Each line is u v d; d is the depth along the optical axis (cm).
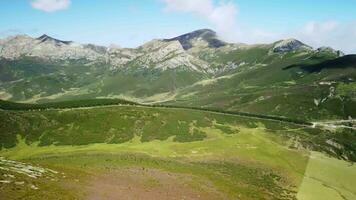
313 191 10350
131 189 7106
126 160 10925
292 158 13738
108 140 14488
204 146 14000
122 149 13212
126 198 6406
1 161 6938
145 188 7419
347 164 14538
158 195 7025
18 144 14225
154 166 10262
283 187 10331
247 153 13562
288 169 12388
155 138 14775
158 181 8288
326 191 10562
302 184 10919
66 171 7619
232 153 13388
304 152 14925
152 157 12050
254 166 12231
